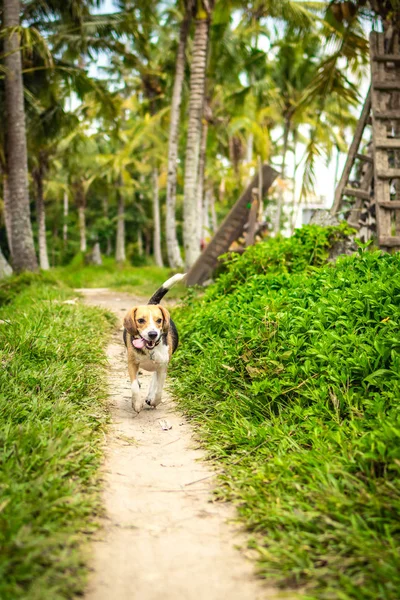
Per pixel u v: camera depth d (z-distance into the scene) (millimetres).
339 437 3953
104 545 3057
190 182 17578
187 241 17656
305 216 47531
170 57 25969
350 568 2758
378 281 5664
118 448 4605
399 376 4344
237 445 4504
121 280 21156
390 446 3533
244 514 3426
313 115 30453
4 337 6984
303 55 29297
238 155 35531
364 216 11656
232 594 2645
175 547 3074
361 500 3215
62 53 20688
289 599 2582
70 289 15945
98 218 46906
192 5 17234
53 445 3906
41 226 36375
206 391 5715
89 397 5602
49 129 21656
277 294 6613
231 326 6422
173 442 4832
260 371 5238
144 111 32750
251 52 26016
